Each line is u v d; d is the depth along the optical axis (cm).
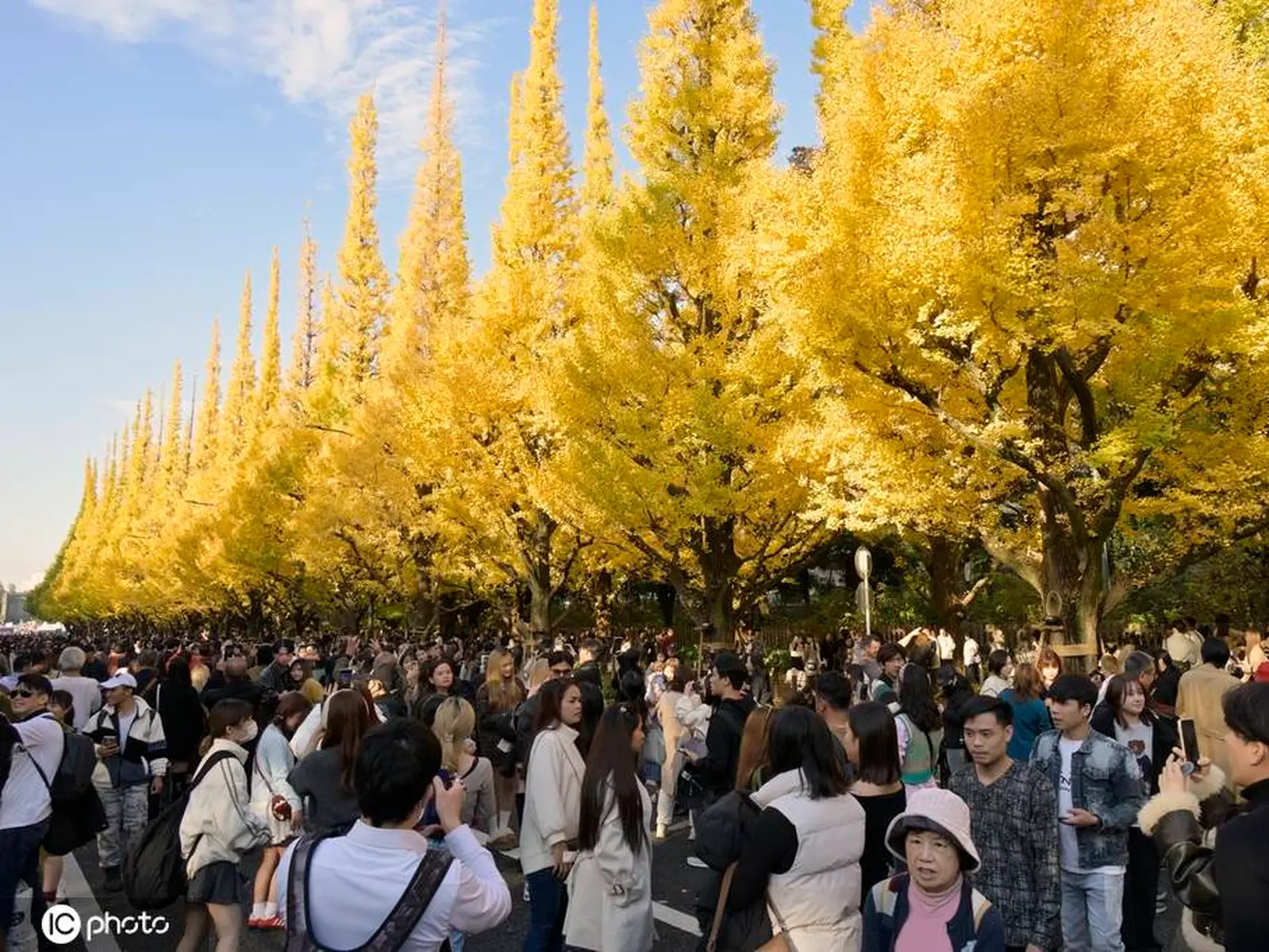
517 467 1797
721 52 1421
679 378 1322
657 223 1370
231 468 4038
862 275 916
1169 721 624
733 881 304
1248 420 1067
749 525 1463
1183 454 1035
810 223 1021
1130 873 501
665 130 1425
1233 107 919
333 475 2531
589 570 2103
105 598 6912
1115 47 854
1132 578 1137
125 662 1286
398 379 2402
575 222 1950
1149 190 871
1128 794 410
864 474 1156
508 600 2655
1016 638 2067
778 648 2312
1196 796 285
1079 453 980
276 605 3972
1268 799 211
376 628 3372
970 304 891
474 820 555
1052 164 895
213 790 442
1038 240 936
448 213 2867
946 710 702
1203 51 897
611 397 1372
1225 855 196
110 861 705
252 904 659
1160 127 828
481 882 220
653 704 1029
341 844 215
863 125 970
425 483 2242
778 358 1262
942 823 247
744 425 1248
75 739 504
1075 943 423
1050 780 365
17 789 468
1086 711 425
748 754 413
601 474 1318
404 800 216
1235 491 1039
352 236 3409
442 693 725
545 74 1964
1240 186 890
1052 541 1073
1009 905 349
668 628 2925
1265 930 187
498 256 1988
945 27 1050
